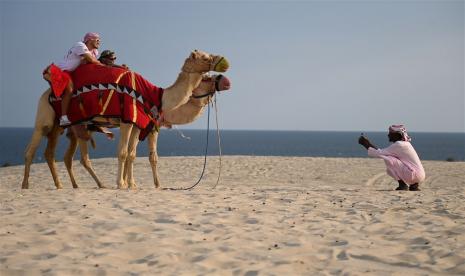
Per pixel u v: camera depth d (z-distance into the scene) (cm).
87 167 1145
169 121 1129
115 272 519
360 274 520
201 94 1116
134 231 682
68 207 823
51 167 1152
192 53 1079
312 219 764
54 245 608
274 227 712
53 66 1019
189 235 661
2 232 660
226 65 1084
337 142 18350
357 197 1007
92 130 1111
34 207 826
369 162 2436
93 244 618
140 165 2278
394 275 518
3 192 1003
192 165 2272
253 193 1059
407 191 1146
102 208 820
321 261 566
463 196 1038
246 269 532
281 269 533
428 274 523
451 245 618
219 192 1064
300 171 2061
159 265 544
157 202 890
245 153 8962
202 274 518
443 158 7188
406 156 1193
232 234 669
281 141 19362
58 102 1072
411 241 646
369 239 653
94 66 1062
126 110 1047
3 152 7950
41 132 1104
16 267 527
